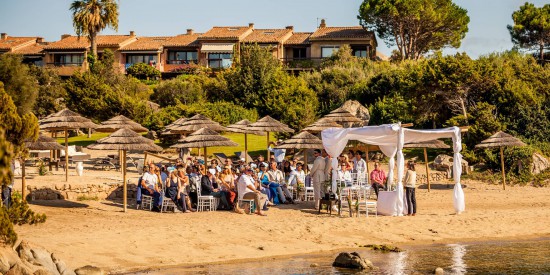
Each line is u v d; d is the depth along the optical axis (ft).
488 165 121.39
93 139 160.86
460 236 65.51
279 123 108.99
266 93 180.55
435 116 139.03
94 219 69.56
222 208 79.56
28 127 49.83
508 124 131.44
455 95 135.03
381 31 231.91
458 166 78.02
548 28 198.29
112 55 207.62
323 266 51.01
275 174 87.15
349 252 54.03
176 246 56.54
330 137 76.13
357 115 147.64
